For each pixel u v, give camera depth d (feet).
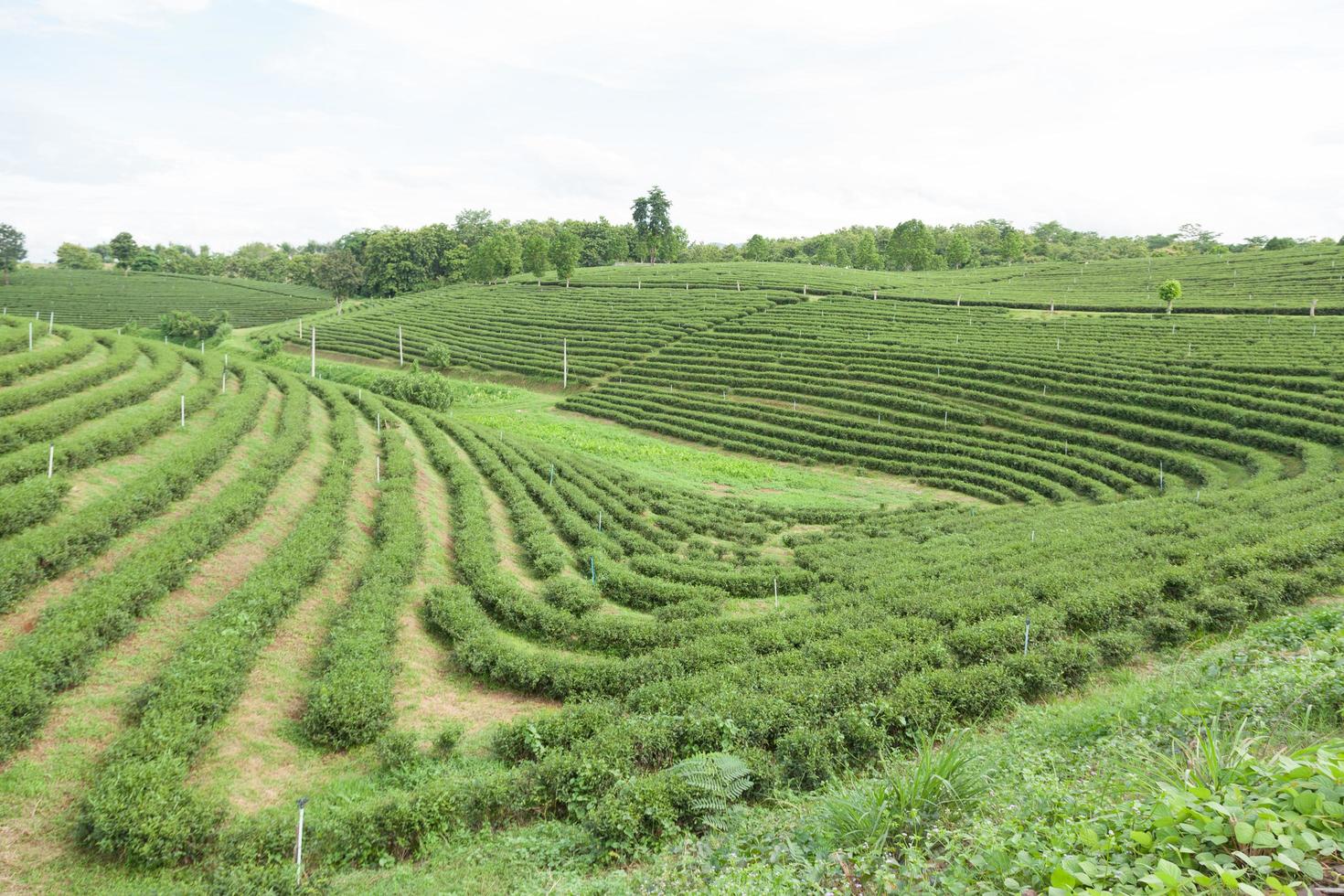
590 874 35.86
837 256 551.18
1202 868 19.74
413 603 73.77
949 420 183.32
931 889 24.38
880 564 93.30
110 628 55.11
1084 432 164.86
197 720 47.83
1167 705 40.37
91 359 143.33
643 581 87.51
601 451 177.88
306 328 334.24
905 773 35.29
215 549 74.95
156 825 37.70
